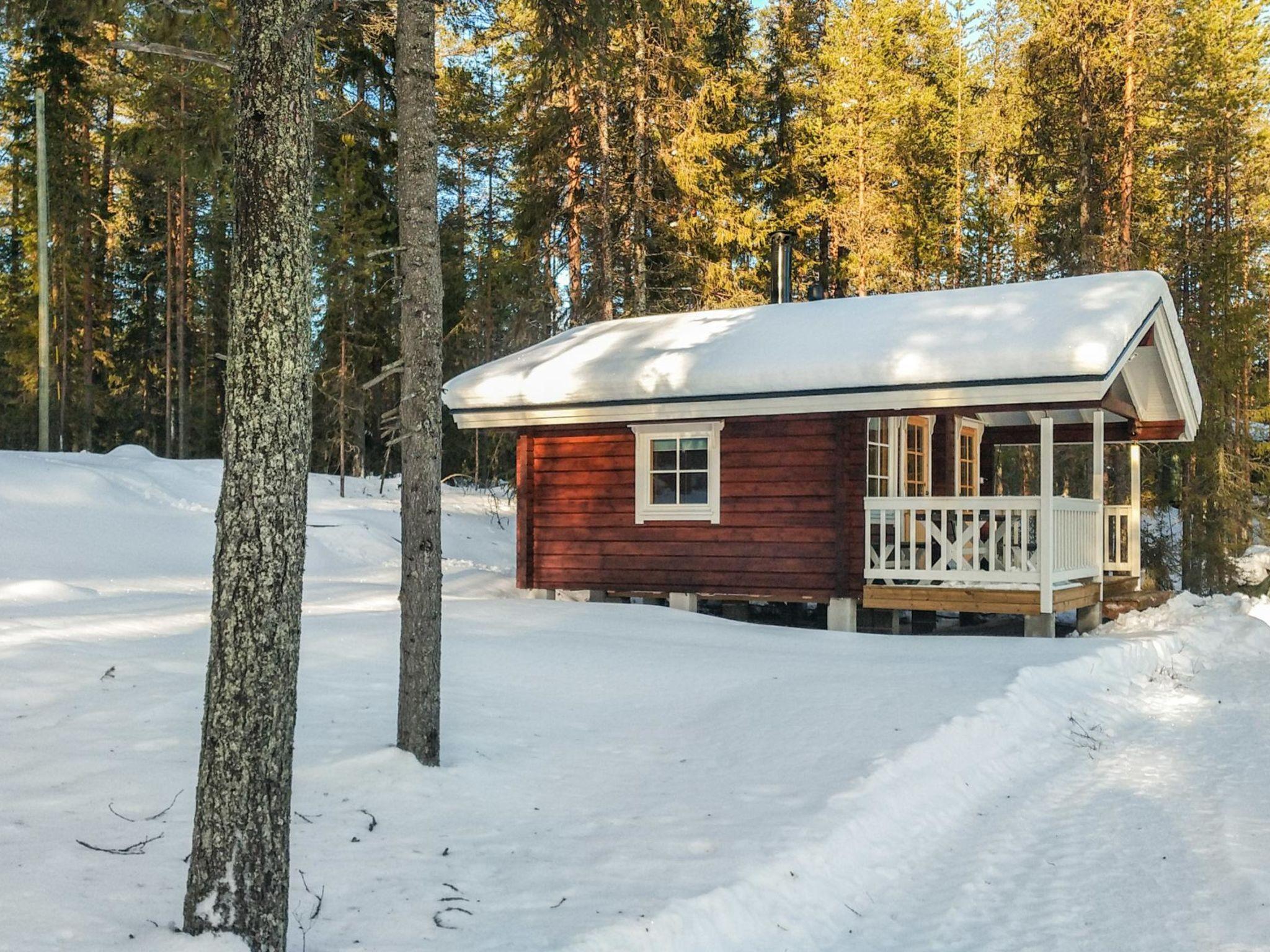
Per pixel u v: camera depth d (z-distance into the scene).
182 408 36.25
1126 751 8.69
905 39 38.16
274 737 4.00
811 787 6.44
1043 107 26.78
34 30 16.39
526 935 4.22
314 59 4.28
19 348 39.50
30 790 5.55
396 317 28.83
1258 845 6.20
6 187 41.94
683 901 4.59
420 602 6.62
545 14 9.94
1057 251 27.48
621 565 15.52
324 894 4.62
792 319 15.87
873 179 34.66
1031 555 13.77
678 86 24.09
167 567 19.02
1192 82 30.84
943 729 7.73
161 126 13.81
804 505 14.28
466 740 7.29
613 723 8.18
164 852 4.88
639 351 15.68
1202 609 15.16
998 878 5.77
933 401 13.00
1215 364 27.94
